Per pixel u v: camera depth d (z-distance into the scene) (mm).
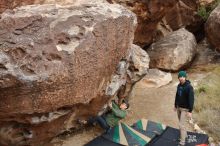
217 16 9328
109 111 6211
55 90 4684
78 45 4863
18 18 4672
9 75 4324
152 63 8852
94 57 5074
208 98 7379
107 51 5348
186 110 5590
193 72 8773
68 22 4965
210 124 6621
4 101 4508
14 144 5121
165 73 8336
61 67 4645
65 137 5848
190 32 10289
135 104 7141
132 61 6703
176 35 9383
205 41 10477
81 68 4902
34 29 4699
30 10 5043
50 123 5145
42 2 5613
